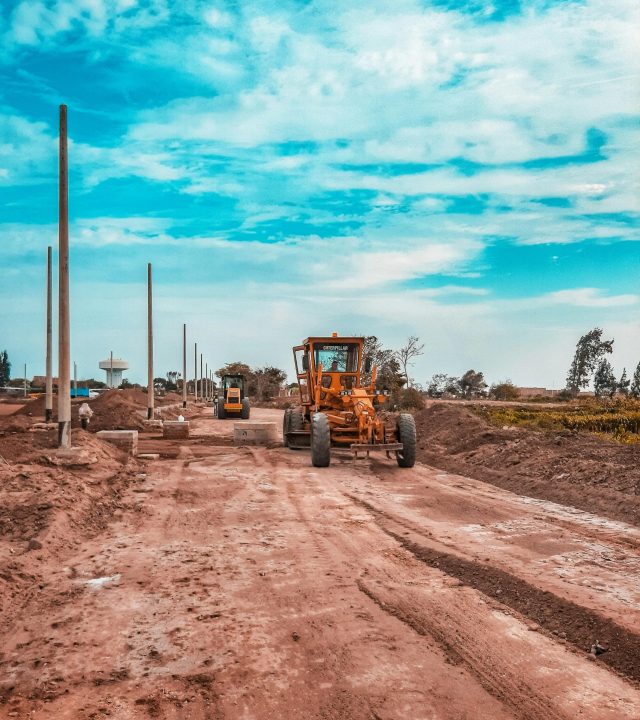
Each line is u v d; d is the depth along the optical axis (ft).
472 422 62.44
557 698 13.16
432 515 30.78
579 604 17.60
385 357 127.24
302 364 56.95
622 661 14.69
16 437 46.50
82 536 26.61
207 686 13.74
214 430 90.38
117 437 52.06
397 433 48.78
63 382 40.98
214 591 19.75
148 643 15.94
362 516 30.63
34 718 12.50
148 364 95.86
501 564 21.76
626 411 94.68
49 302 82.84
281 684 13.78
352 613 17.79
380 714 12.53
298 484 39.93
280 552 24.21
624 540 25.29
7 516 27.20
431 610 18.01
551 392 251.80
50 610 18.33
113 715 12.60
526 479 39.14
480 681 13.87
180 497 35.19
